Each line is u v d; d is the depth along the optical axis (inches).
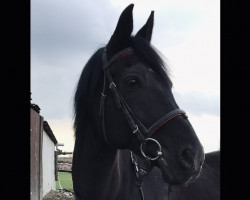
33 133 189.9
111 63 82.3
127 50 81.6
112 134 82.0
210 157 123.4
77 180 89.4
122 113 80.4
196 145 74.6
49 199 302.4
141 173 81.6
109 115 82.2
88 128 88.0
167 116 76.2
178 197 99.7
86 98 88.7
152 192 90.7
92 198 86.8
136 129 78.2
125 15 80.9
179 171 74.2
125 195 87.7
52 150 444.1
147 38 89.8
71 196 335.6
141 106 78.1
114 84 80.9
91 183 86.4
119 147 82.7
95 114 85.5
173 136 75.6
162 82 78.9
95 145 85.8
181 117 77.2
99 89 85.0
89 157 86.6
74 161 90.9
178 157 74.3
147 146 78.2
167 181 75.7
